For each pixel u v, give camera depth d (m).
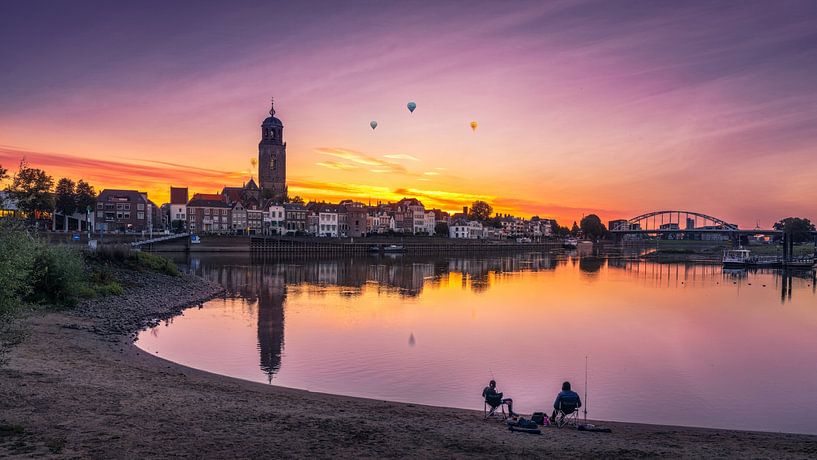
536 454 15.57
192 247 136.00
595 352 35.75
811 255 153.00
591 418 23.14
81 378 21.56
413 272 97.56
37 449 13.34
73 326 34.50
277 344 35.59
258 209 185.88
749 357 35.19
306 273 90.56
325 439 15.99
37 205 95.69
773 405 25.47
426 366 31.16
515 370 30.84
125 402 18.50
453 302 57.81
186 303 51.47
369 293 64.56
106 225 145.00
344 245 165.62
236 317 45.44
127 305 44.81
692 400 26.05
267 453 14.31
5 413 16.14
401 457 14.66
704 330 44.69
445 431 17.84
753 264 124.81
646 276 98.12
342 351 34.16
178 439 14.98
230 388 23.52
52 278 39.50
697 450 17.05
